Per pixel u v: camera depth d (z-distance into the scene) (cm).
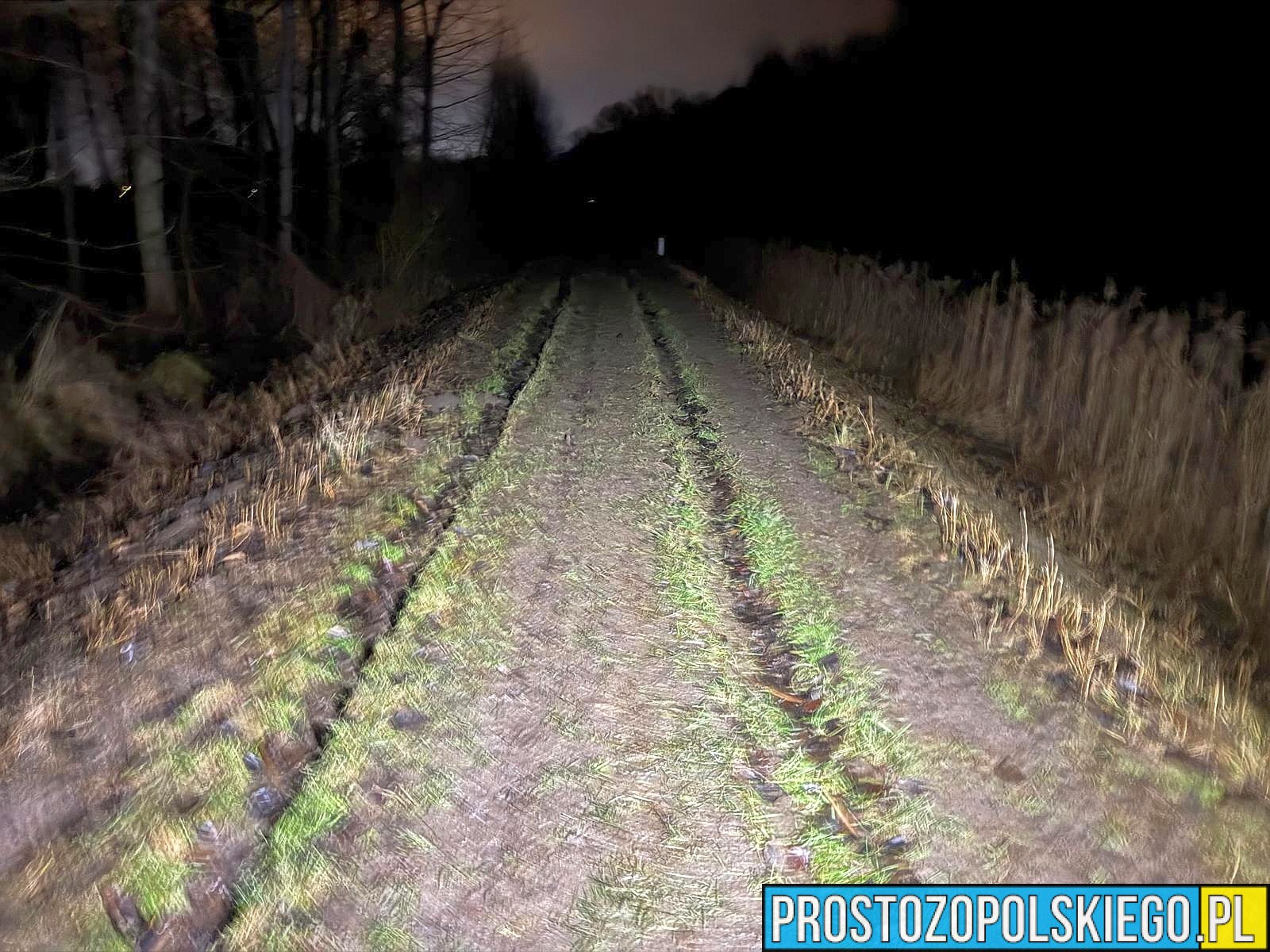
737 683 473
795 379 1152
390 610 514
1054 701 459
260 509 645
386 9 2131
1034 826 373
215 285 1579
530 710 436
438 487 711
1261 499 686
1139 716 447
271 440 878
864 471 801
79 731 415
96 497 812
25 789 379
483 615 514
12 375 968
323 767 381
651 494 738
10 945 304
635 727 429
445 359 1151
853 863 354
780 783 398
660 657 491
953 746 421
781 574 592
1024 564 589
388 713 420
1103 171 2105
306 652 465
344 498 679
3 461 843
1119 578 640
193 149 1579
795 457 843
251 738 403
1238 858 357
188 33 1566
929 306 1425
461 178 2609
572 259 3647
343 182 2345
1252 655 545
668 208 7500
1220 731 441
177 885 328
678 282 2667
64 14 1153
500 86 2973
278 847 341
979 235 2453
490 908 325
